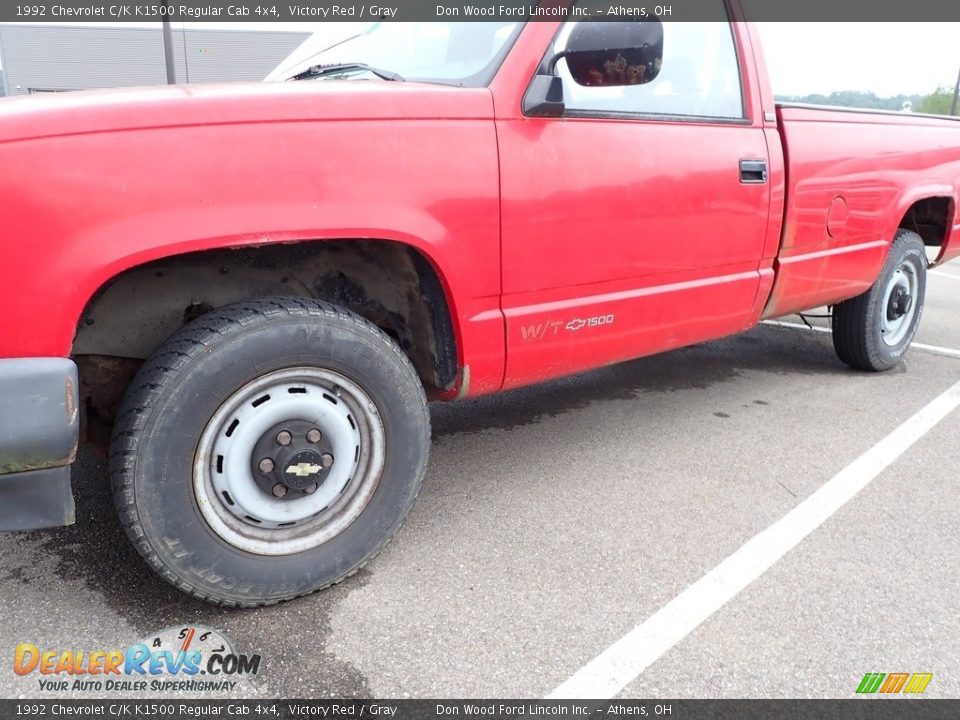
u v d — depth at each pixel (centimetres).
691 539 248
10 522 168
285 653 189
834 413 372
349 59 287
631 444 330
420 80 244
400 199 199
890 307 425
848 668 187
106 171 162
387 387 208
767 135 303
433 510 266
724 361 469
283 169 181
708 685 181
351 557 213
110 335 195
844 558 237
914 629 203
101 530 243
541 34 227
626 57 219
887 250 386
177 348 181
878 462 312
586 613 207
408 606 209
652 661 188
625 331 267
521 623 202
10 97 180
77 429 168
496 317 229
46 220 157
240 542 197
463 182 210
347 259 226
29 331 159
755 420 362
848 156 341
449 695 176
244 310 189
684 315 286
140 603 207
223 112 176
